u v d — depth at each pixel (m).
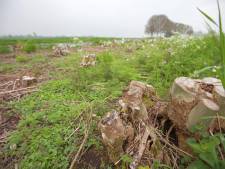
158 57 3.72
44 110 2.40
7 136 2.07
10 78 3.78
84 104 2.38
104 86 2.98
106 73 3.37
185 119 1.62
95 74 3.43
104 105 2.33
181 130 1.72
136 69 3.63
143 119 1.88
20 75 3.95
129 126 1.68
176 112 1.70
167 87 2.77
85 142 1.80
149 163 1.58
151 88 2.21
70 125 2.06
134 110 1.80
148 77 3.19
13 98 2.85
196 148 1.38
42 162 1.67
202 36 4.88
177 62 3.16
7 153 1.85
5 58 6.15
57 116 2.20
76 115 2.21
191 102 1.57
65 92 2.86
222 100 1.52
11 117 2.39
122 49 6.46
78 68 3.70
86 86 2.97
